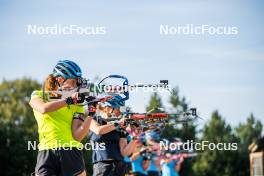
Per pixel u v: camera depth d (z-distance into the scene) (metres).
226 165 94.50
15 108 126.75
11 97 137.25
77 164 14.75
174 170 31.22
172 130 81.88
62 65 15.02
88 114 15.25
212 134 97.38
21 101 136.88
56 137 14.57
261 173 56.69
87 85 15.59
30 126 96.62
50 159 14.56
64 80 15.05
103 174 19.00
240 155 95.69
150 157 26.98
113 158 19.03
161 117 20.84
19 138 81.06
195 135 89.12
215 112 100.19
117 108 19.50
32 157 79.56
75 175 14.72
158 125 23.22
